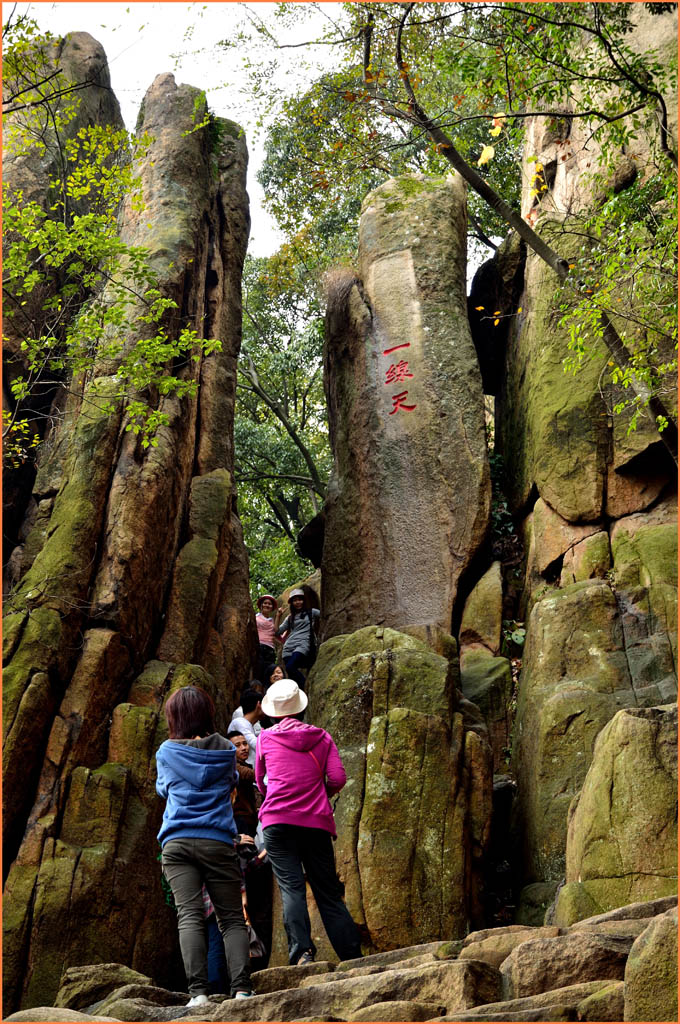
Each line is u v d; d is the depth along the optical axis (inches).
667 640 344.8
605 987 148.2
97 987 230.8
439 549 447.2
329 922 232.5
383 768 310.0
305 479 813.2
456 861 295.6
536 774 330.6
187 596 386.3
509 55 331.3
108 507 366.3
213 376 475.5
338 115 400.2
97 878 286.8
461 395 473.7
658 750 235.3
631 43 451.8
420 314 494.3
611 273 331.3
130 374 368.8
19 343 442.0
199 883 204.7
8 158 478.9
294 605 462.0
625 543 389.4
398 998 166.9
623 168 450.0
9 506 420.8
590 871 231.8
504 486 495.2
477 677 407.8
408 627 392.2
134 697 339.9
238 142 548.7
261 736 247.3
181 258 442.3
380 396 486.0
